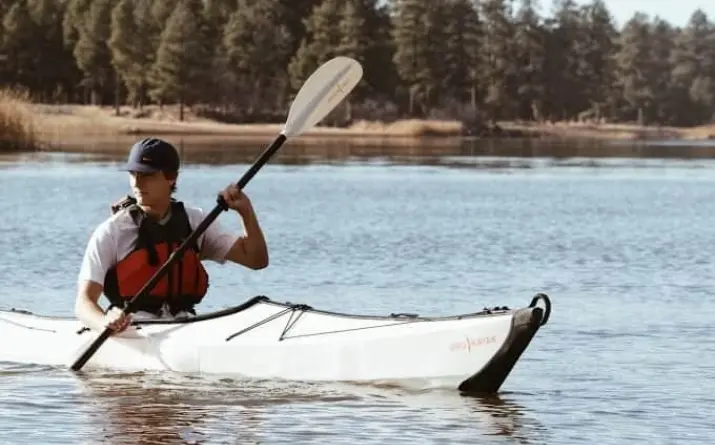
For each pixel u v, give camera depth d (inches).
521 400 336.5
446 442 293.0
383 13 5930.1
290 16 5713.6
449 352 334.3
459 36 5595.5
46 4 5339.6
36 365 368.5
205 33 5388.8
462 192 1247.5
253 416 313.1
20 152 1897.1
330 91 386.0
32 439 291.3
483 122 5447.8
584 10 6747.1
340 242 757.9
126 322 343.6
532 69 6235.2
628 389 352.5
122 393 335.6
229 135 3592.5
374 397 333.1
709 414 323.9
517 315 325.7
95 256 345.4
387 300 526.6
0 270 603.5
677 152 2824.8
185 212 351.9
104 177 1321.4
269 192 1207.6
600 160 2215.8
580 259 690.8
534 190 1299.2
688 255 716.7
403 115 5354.3
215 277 588.7
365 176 1507.1
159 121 4301.2
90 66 5123.0
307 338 350.6
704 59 7401.6
